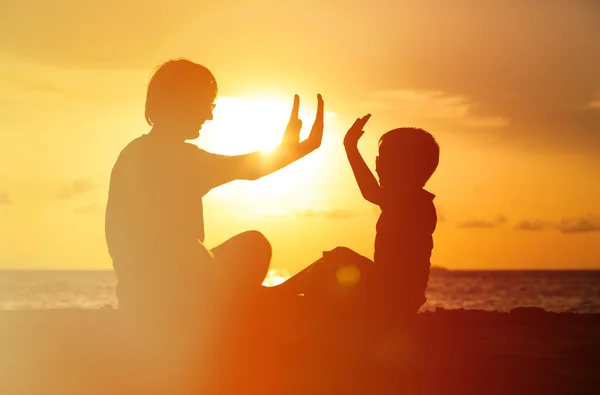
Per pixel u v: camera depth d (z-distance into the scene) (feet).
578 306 94.43
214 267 12.73
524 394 10.43
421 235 14.19
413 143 14.32
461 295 117.60
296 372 11.59
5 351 12.91
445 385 10.94
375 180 14.39
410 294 14.03
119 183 12.84
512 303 98.27
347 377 11.35
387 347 12.96
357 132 14.60
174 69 13.06
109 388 10.60
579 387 10.89
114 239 12.78
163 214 12.64
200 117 13.21
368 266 13.98
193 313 12.60
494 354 13.56
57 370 11.65
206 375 11.37
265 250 13.33
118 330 12.82
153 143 12.97
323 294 13.83
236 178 13.12
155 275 12.53
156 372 11.52
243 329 12.82
